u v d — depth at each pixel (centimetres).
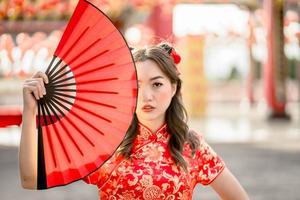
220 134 1662
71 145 268
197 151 310
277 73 2069
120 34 259
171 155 299
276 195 885
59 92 265
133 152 300
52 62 264
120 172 293
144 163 296
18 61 1040
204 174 312
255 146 1433
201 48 2177
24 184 270
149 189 292
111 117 268
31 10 1083
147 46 304
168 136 306
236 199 316
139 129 304
